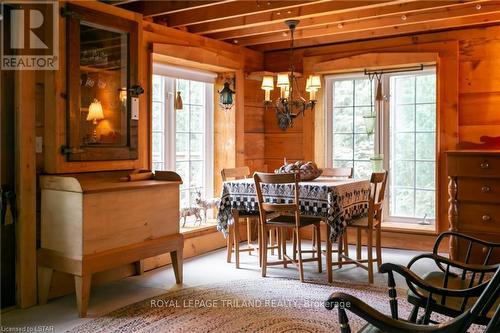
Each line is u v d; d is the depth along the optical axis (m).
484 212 4.09
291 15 4.39
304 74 5.77
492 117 4.75
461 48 4.89
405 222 5.37
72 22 3.41
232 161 5.49
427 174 5.24
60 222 3.27
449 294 1.85
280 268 4.36
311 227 5.68
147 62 4.37
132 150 3.95
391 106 5.42
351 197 4.05
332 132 5.77
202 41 5.09
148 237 3.67
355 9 4.15
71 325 2.97
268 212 4.38
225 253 4.99
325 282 3.89
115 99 3.82
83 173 3.58
